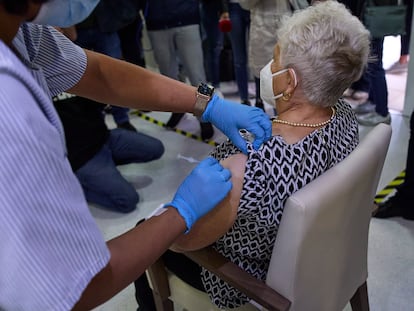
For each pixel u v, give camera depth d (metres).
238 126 1.10
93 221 0.67
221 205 0.94
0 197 0.57
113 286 0.73
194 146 3.12
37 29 0.94
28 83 0.60
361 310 1.44
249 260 1.13
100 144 2.43
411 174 2.05
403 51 4.03
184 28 3.01
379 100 3.01
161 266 1.35
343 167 0.99
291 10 2.60
